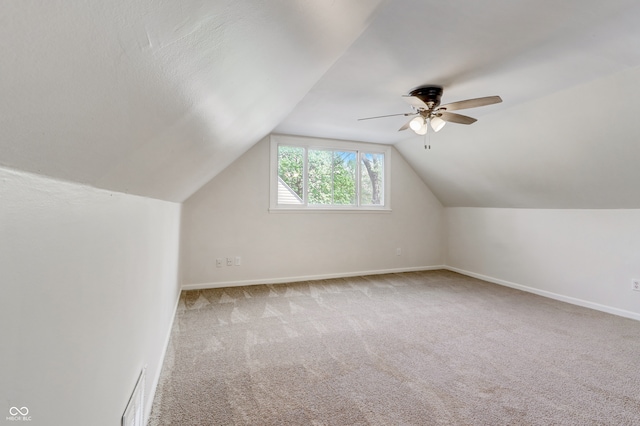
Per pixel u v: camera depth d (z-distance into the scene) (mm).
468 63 2104
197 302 3369
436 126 2668
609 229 3225
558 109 2703
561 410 1621
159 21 404
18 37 278
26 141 396
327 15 902
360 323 2836
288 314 3053
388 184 4992
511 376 1945
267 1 590
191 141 1136
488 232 4613
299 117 3471
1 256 412
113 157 678
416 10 1544
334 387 1813
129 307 1118
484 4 1493
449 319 2957
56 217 564
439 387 1822
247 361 2111
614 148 2623
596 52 1923
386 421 1530
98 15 324
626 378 1925
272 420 1528
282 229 4324
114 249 921
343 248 4703
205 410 1595
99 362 805
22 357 469
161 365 1992
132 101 534
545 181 3463
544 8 1511
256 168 4176
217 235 3996
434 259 5387
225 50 656
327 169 4648
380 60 2070
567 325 2816
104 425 850
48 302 542
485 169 3973
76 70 360
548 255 3793
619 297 3129
